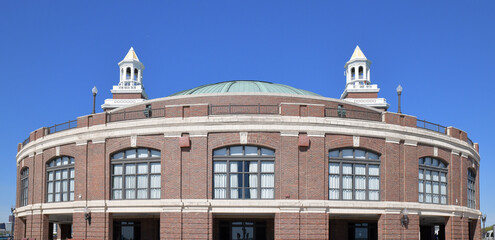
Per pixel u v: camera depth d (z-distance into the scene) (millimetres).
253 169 34375
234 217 37375
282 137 34125
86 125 37531
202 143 34188
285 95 38469
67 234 51125
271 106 37562
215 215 36031
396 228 35469
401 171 36688
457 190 41094
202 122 34312
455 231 39875
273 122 34125
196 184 33781
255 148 34594
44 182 40531
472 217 43469
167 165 34344
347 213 34344
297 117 34375
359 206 34625
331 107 39062
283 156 33906
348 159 35375
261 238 37906
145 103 39438
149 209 34406
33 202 41562
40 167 41000
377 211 35094
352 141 35312
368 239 41062
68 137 38344
